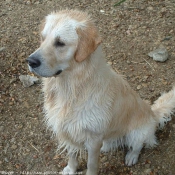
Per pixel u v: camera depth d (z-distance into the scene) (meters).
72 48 1.41
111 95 1.55
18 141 1.92
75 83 1.48
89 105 1.52
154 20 2.52
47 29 1.44
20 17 2.59
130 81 2.16
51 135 1.94
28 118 2.01
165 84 2.14
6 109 2.04
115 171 1.82
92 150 1.65
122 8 2.64
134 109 1.73
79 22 1.42
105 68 1.51
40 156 1.87
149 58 2.28
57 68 1.44
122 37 2.41
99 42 1.40
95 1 2.72
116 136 1.78
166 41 2.37
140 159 1.86
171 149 1.87
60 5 2.70
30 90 2.13
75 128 1.57
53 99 1.59
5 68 2.23
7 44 2.38
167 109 1.92
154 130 1.86
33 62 1.39
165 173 1.79
